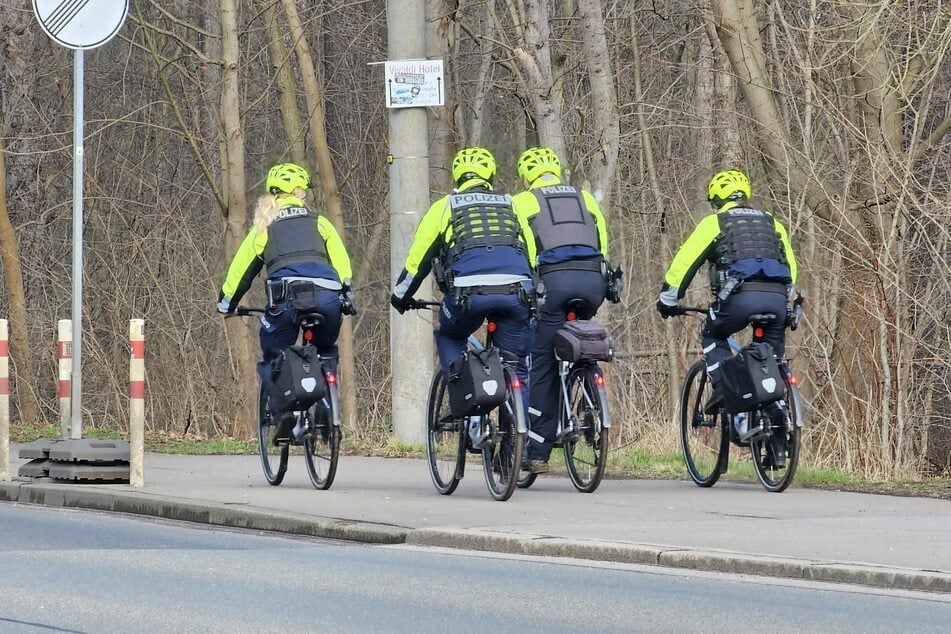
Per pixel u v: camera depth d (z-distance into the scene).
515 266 33.66
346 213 83.50
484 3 72.75
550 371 36.34
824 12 50.44
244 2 77.12
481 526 28.78
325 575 24.78
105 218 81.69
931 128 51.84
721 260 36.00
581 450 36.06
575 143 65.69
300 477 39.78
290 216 35.81
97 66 84.12
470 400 33.25
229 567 25.66
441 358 35.22
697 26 69.31
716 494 35.31
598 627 20.62
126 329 75.94
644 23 75.75
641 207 63.41
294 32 67.69
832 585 23.66
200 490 35.22
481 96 75.94
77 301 37.06
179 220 76.12
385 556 26.84
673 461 43.31
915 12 46.06
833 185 46.66
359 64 82.88
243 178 63.41
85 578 24.59
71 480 36.41
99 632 20.41
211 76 77.81
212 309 73.69
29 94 76.81
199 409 69.00
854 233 43.94
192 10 79.94
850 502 33.41
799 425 35.03
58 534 29.91
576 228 36.09
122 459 37.09
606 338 35.19
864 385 42.81
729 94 61.88
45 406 76.06
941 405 47.69
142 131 84.12
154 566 25.78
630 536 27.33
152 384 73.25
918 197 45.06
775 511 31.62
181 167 83.12
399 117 48.84
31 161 77.06
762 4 58.41
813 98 49.50
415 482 38.47
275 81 72.31
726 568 24.95
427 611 21.73
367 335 80.81
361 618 21.27
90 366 75.81
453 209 34.03
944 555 25.16
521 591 23.25
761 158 51.25
